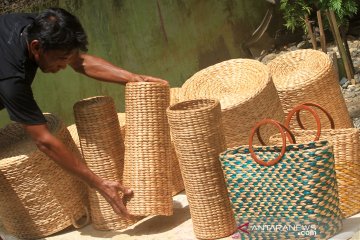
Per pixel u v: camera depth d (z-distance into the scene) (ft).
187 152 15.37
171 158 17.03
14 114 14.83
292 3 35.70
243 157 14.32
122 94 31.89
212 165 15.39
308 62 20.08
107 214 17.19
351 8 33.30
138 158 16.25
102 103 16.94
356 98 28.76
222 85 18.78
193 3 34.40
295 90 19.03
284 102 19.24
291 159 13.91
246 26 36.63
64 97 30.25
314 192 13.96
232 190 14.53
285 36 37.93
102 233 17.29
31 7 29.48
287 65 20.43
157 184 16.26
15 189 17.24
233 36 36.06
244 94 17.62
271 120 14.05
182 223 16.90
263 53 37.09
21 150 17.62
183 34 33.96
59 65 14.79
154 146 16.21
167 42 33.45
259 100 17.29
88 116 16.89
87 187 17.80
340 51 30.68
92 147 17.03
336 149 15.20
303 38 37.68
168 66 33.47
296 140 15.85
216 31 35.29
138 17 32.45
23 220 17.54
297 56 20.45
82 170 15.65
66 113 30.42
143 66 32.65
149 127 16.19
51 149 15.21
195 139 15.23
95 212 17.33
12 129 18.78
